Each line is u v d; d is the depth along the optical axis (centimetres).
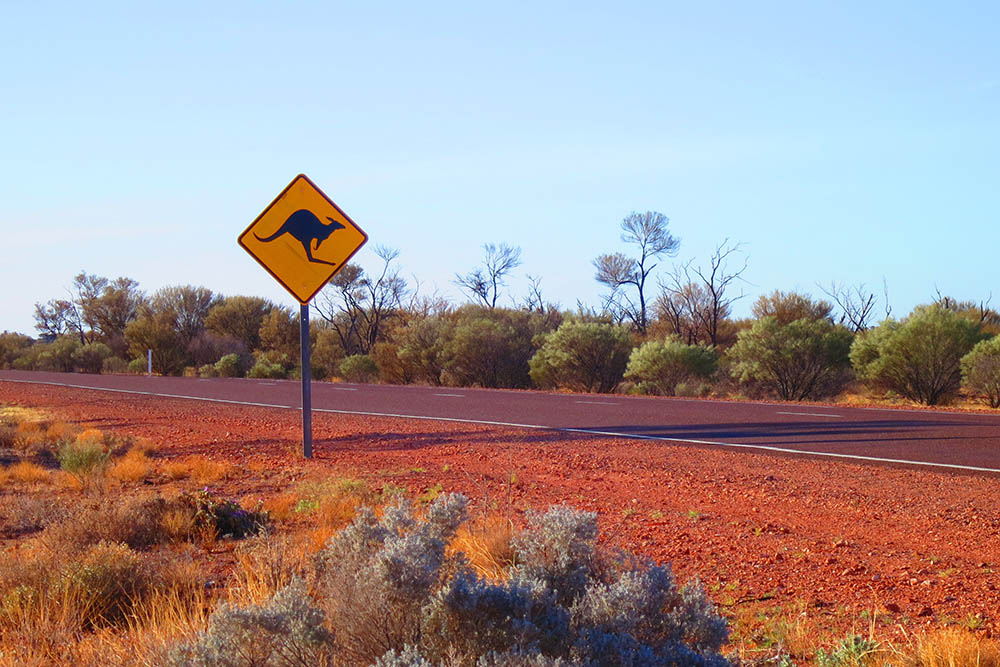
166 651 375
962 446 1349
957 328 2641
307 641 322
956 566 621
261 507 873
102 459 1187
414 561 345
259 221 1295
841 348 3022
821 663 409
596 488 1011
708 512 853
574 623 327
